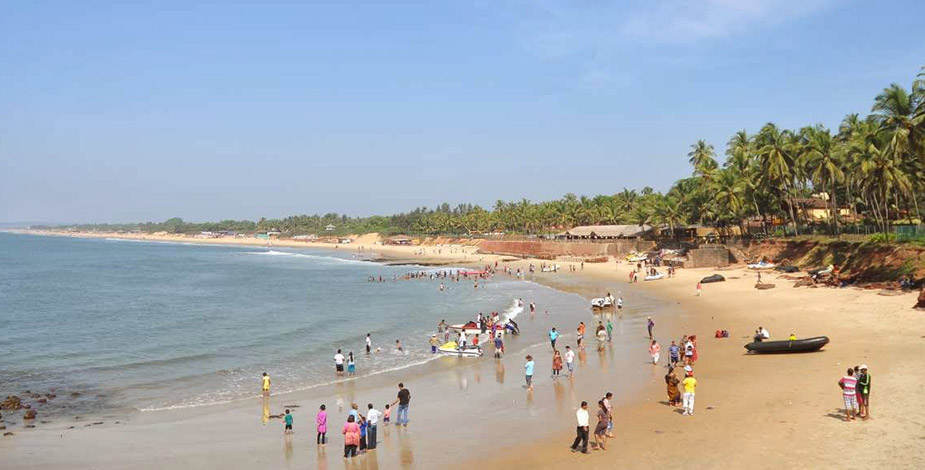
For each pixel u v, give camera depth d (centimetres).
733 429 2119
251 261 17612
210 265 15675
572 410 2577
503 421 2473
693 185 11850
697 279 7581
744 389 2630
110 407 2989
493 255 16988
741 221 10406
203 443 2372
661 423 2272
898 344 3197
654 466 1847
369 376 3584
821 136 7725
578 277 9550
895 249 5491
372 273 12675
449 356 4097
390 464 2052
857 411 2148
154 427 2612
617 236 12738
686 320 4822
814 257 7069
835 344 3347
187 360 4184
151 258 19062
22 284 10281
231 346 4691
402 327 5525
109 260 17725
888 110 5578
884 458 1748
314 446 2311
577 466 1906
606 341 4200
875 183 6438
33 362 4144
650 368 3281
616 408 2541
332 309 6900
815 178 8031
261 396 3169
